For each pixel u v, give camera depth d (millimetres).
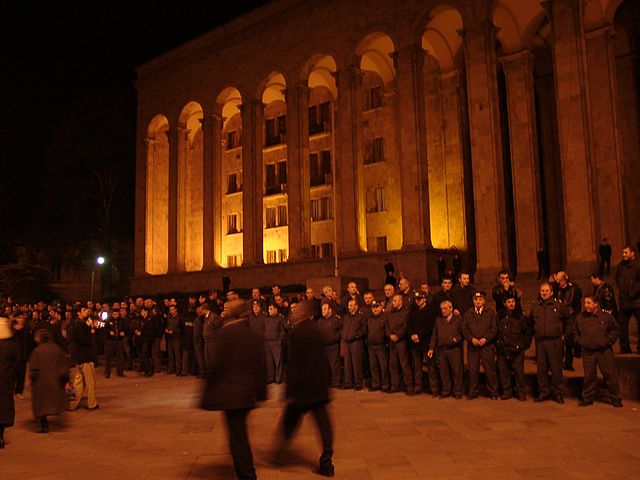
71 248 51188
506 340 12211
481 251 27422
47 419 11773
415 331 13383
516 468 7508
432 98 35219
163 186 47094
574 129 25359
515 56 31234
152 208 46125
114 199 52156
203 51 42875
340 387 15086
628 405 11289
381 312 14344
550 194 32969
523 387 12180
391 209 37125
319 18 35750
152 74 46500
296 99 36562
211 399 6938
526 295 24188
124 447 9516
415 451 8539
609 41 28234
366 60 37406
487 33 28203
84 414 12867
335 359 15094
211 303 19016
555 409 11172
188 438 10000
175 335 19688
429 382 14055
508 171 35438
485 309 12508
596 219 24781
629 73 30531
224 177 47500
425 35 33469
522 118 30703
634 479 6961
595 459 7785
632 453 8016
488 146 27641
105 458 8828
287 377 7602
